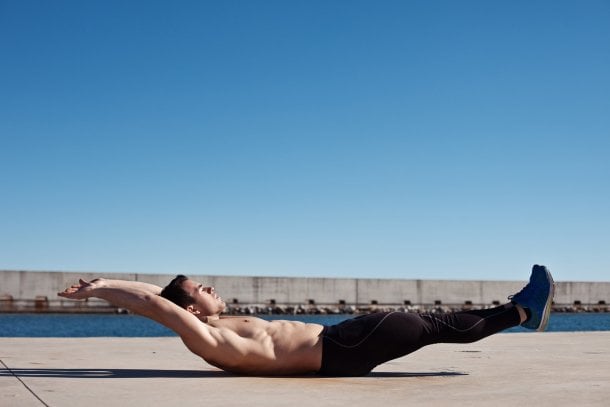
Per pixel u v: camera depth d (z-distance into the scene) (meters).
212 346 3.67
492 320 3.90
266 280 40.59
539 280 3.96
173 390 3.23
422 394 3.16
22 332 24.89
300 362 3.77
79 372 4.05
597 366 4.57
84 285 3.67
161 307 3.63
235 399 2.97
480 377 3.90
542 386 3.47
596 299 47.47
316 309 41.34
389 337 3.76
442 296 43.50
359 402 2.91
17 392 3.15
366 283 42.41
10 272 36.94
